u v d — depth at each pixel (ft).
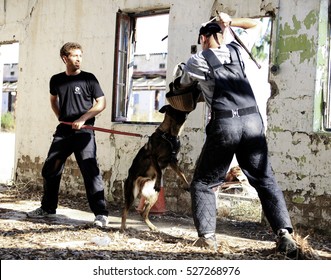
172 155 19.04
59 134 20.97
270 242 18.22
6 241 16.57
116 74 26.99
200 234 16.34
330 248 17.69
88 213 23.38
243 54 16.63
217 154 15.84
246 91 15.90
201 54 15.97
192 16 24.08
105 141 27.09
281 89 21.22
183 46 24.34
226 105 15.62
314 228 20.11
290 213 20.80
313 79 20.31
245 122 15.67
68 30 29.19
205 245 16.25
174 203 24.45
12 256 14.47
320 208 19.97
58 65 29.68
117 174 26.50
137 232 18.89
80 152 20.45
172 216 23.27
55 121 29.63
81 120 19.97
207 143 16.07
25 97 31.40
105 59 27.32
